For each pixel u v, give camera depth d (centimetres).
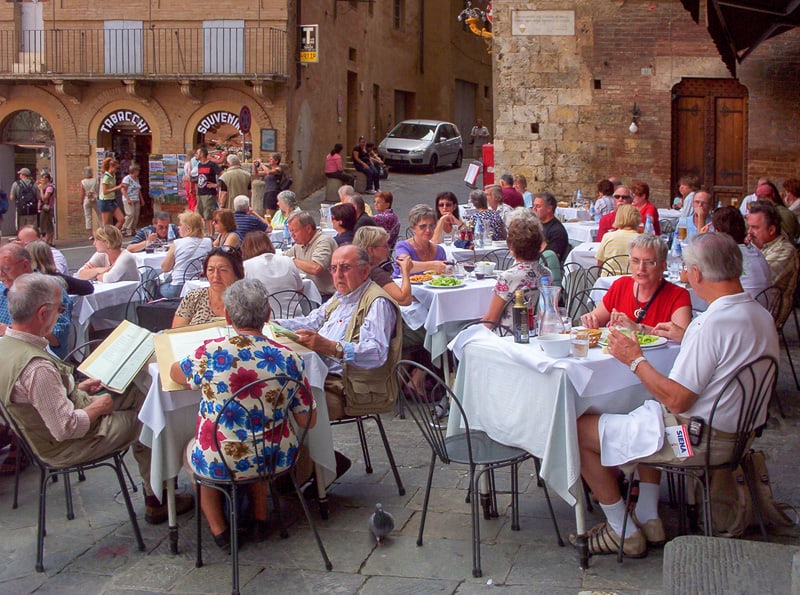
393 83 3328
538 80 1789
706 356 450
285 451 488
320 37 2647
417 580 473
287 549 514
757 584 341
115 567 503
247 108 2289
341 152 2806
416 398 511
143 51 2442
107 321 895
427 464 639
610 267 909
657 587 453
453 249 991
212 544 526
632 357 465
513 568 480
